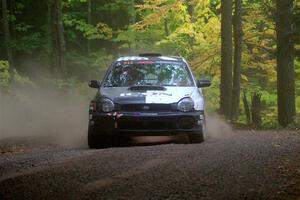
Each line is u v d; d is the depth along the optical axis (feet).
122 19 295.48
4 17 263.49
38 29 318.86
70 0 294.66
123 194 58.13
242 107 219.20
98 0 304.91
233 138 104.78
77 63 286.87
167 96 100.27
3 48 300.81
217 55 204.03
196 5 215.31
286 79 150.92
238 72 171.22
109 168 71.26
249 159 73.92
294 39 148.97
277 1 150.71
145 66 113.60
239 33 170.81
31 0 314.96
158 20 211.82
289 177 62.95
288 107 151.12
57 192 60.49
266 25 196.34
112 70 113.50
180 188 59.72
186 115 98.89
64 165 74.90
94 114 100.12
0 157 90.27
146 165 72.13
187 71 112.98
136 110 98.73
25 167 76.02
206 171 67.26
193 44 220.02
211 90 207.21
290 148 83.61
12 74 218.79
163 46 231.30
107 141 110.01
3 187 63.82
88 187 61.77
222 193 57.21
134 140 112.37
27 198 58.70
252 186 59.47
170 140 110.73
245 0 223.10
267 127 146.61
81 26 245.04
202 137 100.73
